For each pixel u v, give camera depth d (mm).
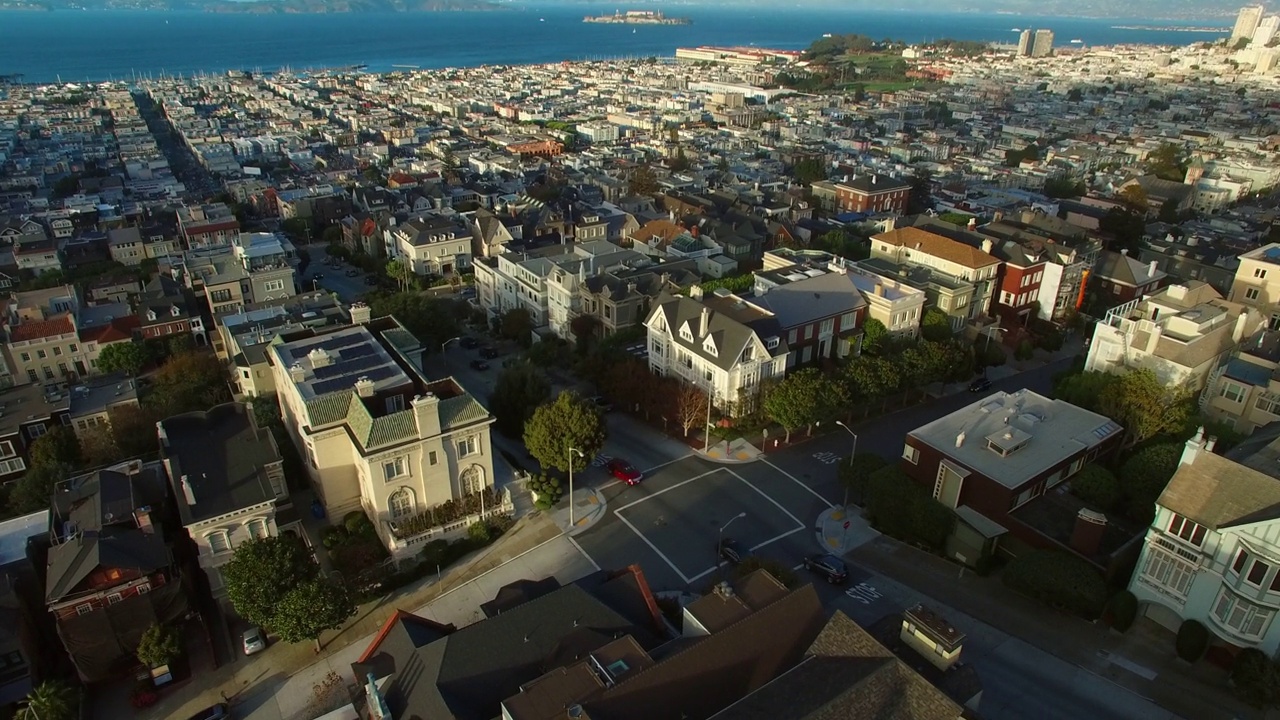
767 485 89688
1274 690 56375
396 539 75938
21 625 61719
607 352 111312
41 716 56688
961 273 128625
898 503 78750
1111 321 105250
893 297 118812
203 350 128750
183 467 72812
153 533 67500
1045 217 147750
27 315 127938
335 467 80938
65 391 111250
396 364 85562
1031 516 75875
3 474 101188
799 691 46062
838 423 101312
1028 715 58594
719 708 49125
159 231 189500
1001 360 117188
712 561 77125
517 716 45062
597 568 76438
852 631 49938
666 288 125375
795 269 127500
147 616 64312
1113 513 78188
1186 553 61562
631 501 86750
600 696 46469
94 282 158625
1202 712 58594
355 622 70438
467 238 173000
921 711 45562
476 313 146000
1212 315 100250
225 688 63781
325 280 176375
